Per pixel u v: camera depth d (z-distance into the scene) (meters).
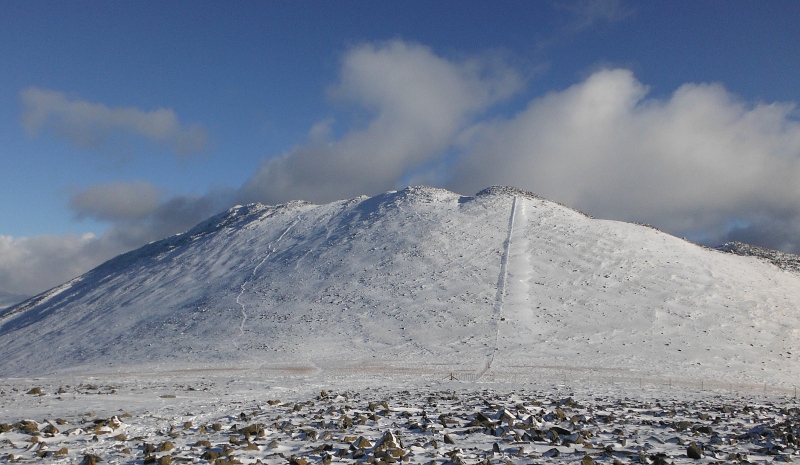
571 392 28.67
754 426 16.75
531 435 13.83
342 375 39.19
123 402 21.95
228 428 15.46
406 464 10.98
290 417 17.52
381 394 26.06
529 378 37.94
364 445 12.53
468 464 10.95
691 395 29.50
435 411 18.89
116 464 11.19
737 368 44.00
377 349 50.62
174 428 15.23
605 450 12.22
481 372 40.81
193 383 32.19
